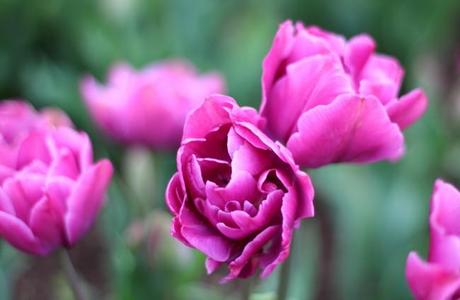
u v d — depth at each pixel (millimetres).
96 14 1211
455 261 461
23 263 1010
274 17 1321
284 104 504
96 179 546
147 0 1229
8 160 566
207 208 464
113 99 803
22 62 1205
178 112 794
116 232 797
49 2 1222
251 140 463
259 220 461
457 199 470
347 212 1014
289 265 554
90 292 887
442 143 1063
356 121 486
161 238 667
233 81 1155
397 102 509
